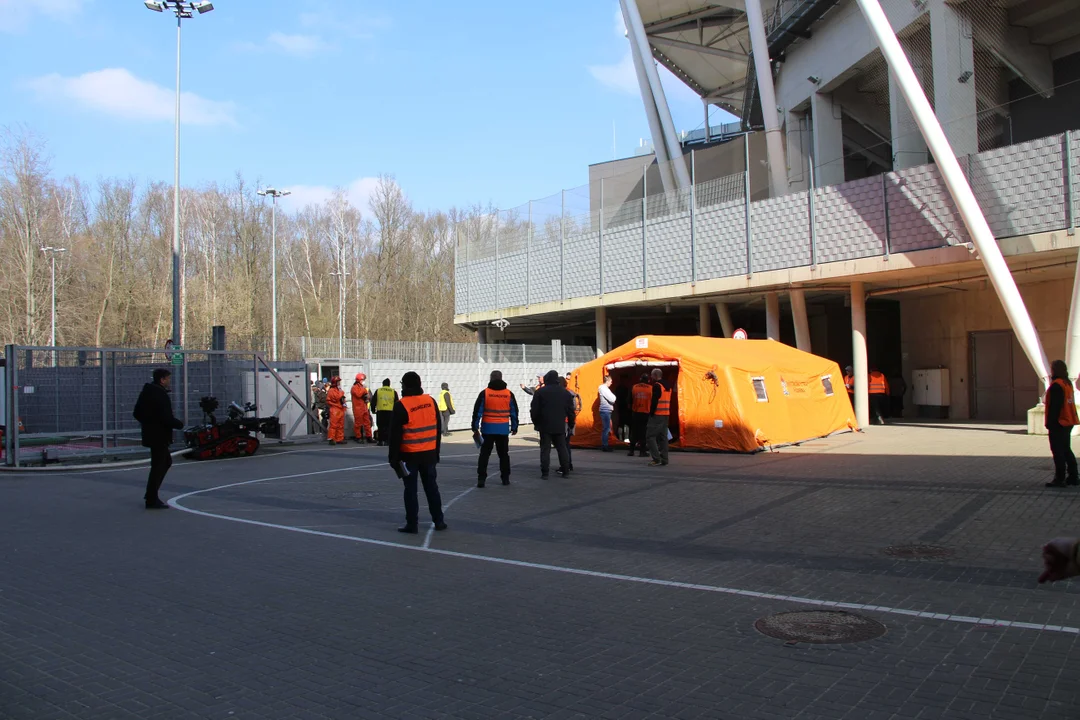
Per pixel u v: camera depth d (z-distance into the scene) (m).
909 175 20.80
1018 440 18.19
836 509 10.52
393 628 5.93
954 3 22.19
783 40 29.88
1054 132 24.78
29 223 48.84
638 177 30.73
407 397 9.72
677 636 5.66
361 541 9.16
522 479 14.47
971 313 25.64
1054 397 11.27
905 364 28.42
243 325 52.97
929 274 22.06
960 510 10.02
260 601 6.66
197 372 20.91
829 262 22.77
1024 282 23.28
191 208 63.00
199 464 17.98
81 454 18.19
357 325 60.28
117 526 10.14
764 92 26.53
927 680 4.71
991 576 7.05
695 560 8.05
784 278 23.94
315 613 6.32
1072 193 17.86
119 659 5.30
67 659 5.31
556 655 5.30
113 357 19.47
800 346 25.02
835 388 22.28
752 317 39.22
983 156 19.45
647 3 37.16
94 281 54.88
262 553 8.52
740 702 4.47
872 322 35.19
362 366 25.47
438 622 6.07
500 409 13.50
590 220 31.48
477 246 38.34
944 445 17.77
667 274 27.98
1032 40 23.81
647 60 32.38
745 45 41.72
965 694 4.49
